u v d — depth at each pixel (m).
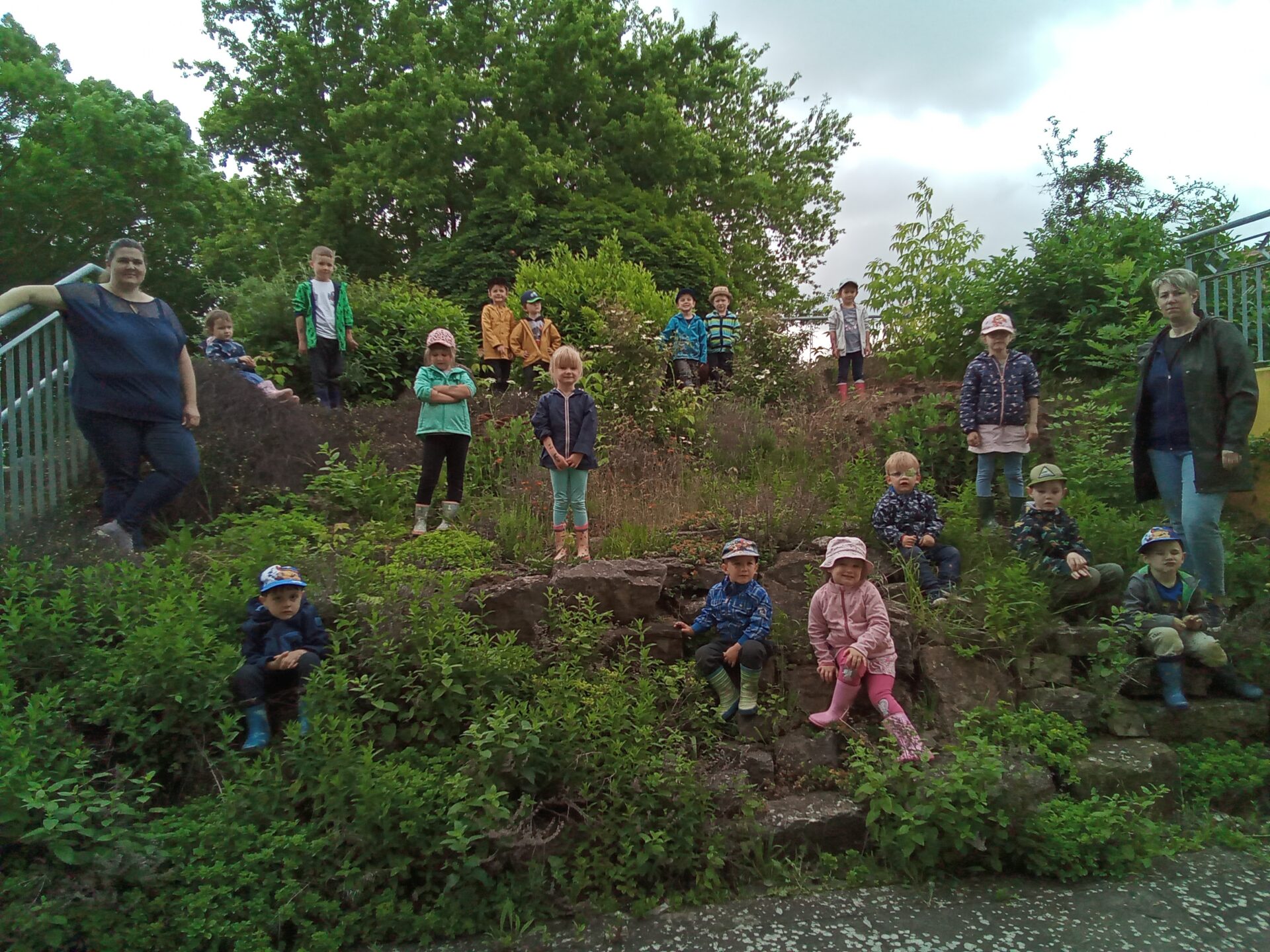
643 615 5.02
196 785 3.88
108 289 5.64
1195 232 11.49
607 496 7.05
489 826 3.58
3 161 22.03
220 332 8.56
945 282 11.74
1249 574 5.95
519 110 22.05
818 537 6.01
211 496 6.53
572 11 21.92
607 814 3.85
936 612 5.10
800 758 4.38
